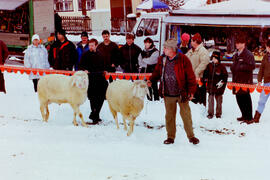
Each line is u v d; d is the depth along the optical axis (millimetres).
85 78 7062
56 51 9969
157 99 9648
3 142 5918
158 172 4555
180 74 5684
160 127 7406
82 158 5137
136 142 6273
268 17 11445
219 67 7828
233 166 4945
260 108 7543
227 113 8492
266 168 4867
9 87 11461
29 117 8234
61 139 6320
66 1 27375
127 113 6605
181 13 12297
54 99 7465
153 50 9234
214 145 6094
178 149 5836
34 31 15859
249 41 13312
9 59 15820
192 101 8812
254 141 6352
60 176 4289
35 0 15781
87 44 10109
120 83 6762
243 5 12219
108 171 4523
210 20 11766
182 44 9625
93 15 23766
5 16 16172
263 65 7547
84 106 9180
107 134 6746
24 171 4457
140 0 27062
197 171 4660
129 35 9688
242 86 7586
